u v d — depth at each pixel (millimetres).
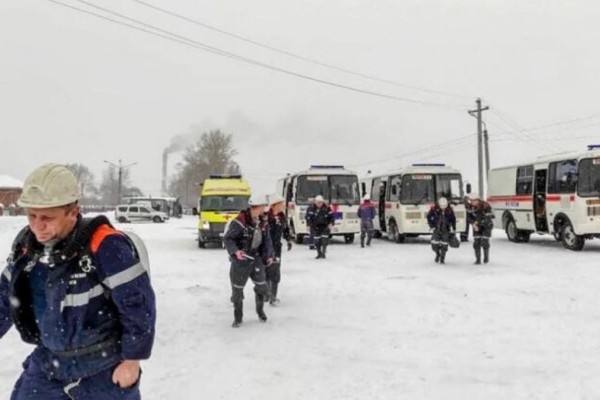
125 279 2953
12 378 6070
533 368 6312
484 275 13734
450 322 8656
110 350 3035
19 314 3035
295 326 8531
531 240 24656
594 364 6355
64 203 2895
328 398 5465
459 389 5676
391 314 9312
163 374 6234
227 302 10531
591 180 18719
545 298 10500
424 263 16562
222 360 6758
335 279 13414
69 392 3043
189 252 20672
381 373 6223
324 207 18625
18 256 3074
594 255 17875
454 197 23922
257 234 8602
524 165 22484
